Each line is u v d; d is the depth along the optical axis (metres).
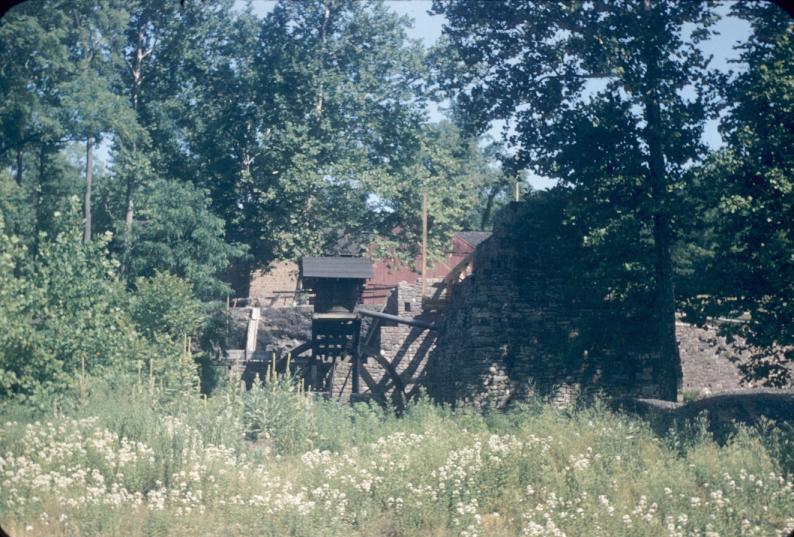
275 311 31.30
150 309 25.81
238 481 10.44
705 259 21.14
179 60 40.56
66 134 32.38
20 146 32.59
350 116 41.88
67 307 16.12
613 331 21.73
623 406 18.00
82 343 15.75
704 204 20.30
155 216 31.81
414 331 29.11
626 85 20.78
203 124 40.16
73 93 31.97
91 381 15.31
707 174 19.83
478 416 15.75
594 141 21.75
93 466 10.59
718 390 24.77
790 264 17.73
